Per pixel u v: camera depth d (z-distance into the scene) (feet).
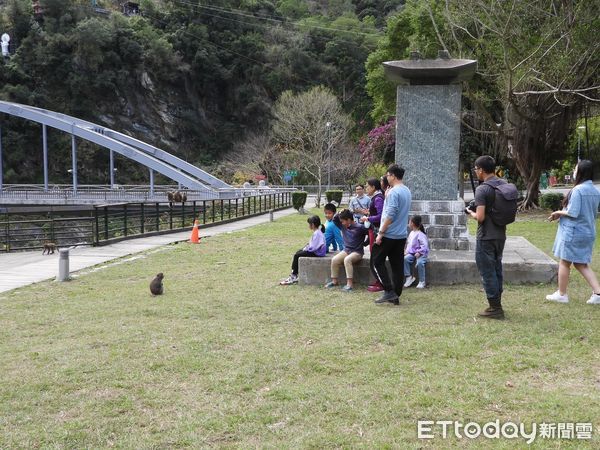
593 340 16.88
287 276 30.04
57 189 166.50
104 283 30.17
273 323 20.02
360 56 245.04
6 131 209.26
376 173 132.36
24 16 227.40
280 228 62.34
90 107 228.22
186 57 253.44
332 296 24.16
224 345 17.42
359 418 11.98
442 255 27.94
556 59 54.85
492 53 59.57
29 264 38.55
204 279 30.17
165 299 24.93
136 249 45.34
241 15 264.11
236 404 12.86
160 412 12.58
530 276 25.50
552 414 11.94
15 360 16.47
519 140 73.05
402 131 30.81
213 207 71.46
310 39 254.47
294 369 15.06
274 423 11.87
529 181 77.00
